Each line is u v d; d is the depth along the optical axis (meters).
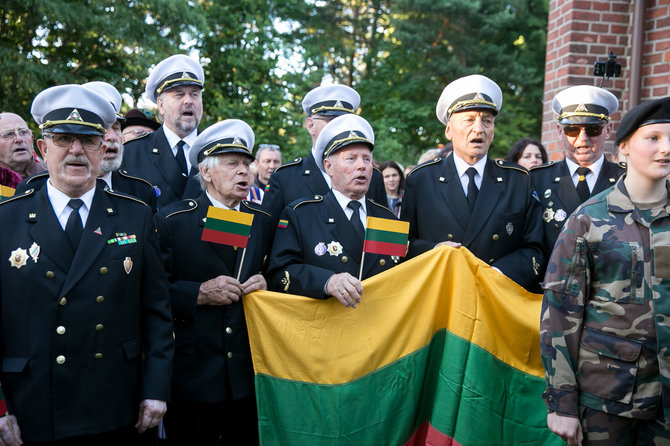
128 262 3.02
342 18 26.95
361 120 3.88
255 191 6.62
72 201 2.98
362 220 3.87
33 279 2.84
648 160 2.86
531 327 3.65
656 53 6.25
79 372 2.89
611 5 6.51
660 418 2.85
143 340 3.16
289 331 3.59
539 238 4.03
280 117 18.20
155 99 5.11
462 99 4.01
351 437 3.53
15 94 13.56
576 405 2.96
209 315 3.59
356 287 3.46
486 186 4.02
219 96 17.77
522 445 3.63
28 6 12.98
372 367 3.58
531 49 24.89
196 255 3.65
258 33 18.39
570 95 4.29
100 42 15.27
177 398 3.56
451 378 3.63
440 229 4.03
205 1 18.20
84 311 2.89
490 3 23.66
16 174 4.84
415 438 3.70
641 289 2.86
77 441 2.95
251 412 3.82
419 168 4.25
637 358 2.85
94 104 2.95
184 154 4.90
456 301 3.67
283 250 3.76
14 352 2.84
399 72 24.97
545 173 4.43
